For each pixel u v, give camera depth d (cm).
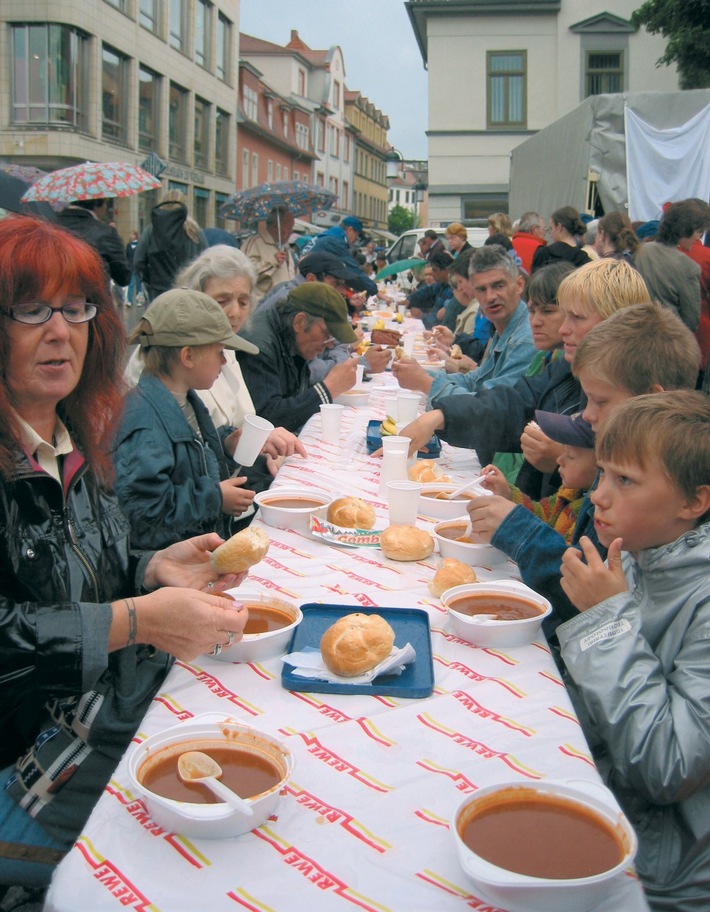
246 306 381
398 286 1823
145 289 777
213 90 3422
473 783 130
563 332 281
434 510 272
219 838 117
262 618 185
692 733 139
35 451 175
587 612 158
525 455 287
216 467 299
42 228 164
